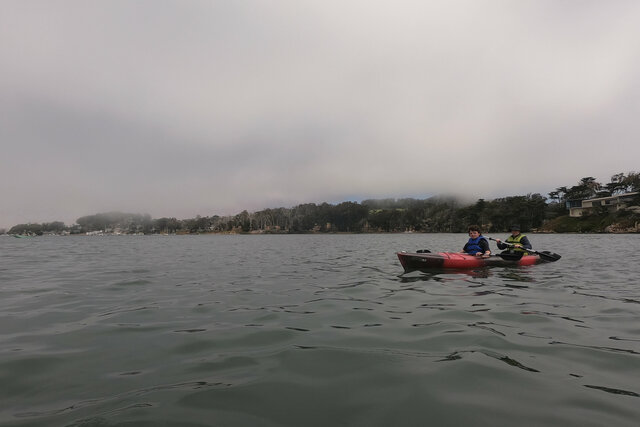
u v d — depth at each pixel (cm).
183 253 2280
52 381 334
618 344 426
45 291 813
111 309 628
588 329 487
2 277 1062
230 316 576
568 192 14438
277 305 654
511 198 15288
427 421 262
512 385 319
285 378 338
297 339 456
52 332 492
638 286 820
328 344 435
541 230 12150
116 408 282
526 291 762
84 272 1183
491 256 1165
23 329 507
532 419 263
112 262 1572
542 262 1298
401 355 395
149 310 620
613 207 11306
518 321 527
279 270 1215
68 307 645
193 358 393
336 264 1419
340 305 650
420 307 625
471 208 15212
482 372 346
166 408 282
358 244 3881
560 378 333
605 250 2198
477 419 264
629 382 324
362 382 328
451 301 670
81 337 469
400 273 1080
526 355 391
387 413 274
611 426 253
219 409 281
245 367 366
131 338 464
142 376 345
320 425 257
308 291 796
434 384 322
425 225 18562
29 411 278
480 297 704
